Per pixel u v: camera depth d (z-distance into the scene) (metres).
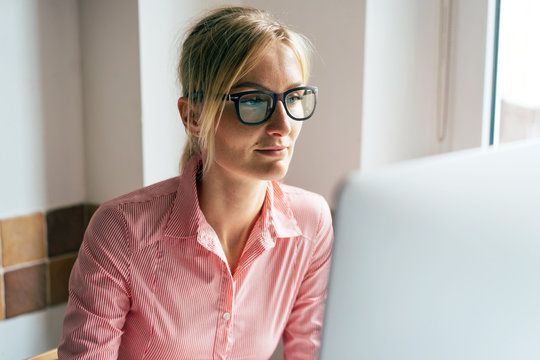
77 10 1.52
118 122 1.50
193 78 0.88
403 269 0.41
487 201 0.44
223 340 0.98
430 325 0.43
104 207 0.94
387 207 0.40
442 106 1.60
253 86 0.81
